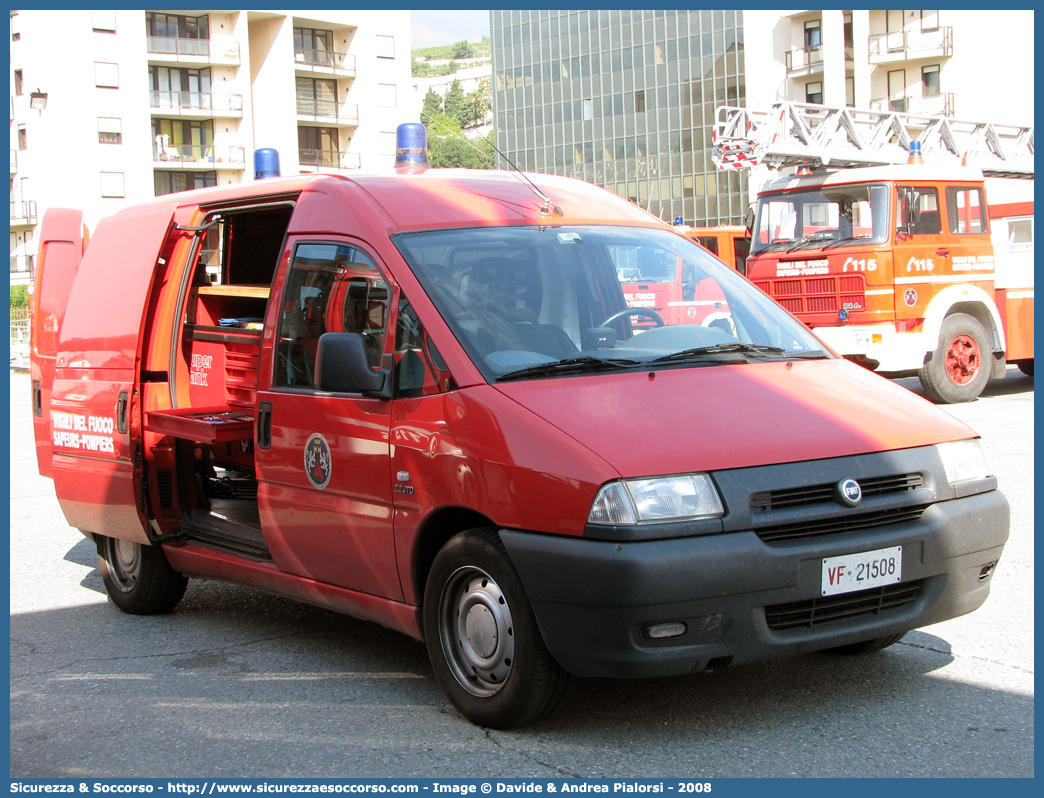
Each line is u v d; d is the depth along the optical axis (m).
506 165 5.56
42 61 60.78
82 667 5.18
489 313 4.41
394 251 4.57
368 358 4.55
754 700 4.27
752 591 3.65
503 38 81.00
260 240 6.82
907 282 12.98
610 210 5.32
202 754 4.00
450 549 4.11
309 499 4.77
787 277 13.77
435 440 4.14
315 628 5.69
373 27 71.25
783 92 61.88
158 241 5.99
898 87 57.56
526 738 3.98
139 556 6.04
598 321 4.66
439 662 4.23
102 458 6.06
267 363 5.07
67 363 6.42
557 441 3.80
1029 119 53.62
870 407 4.24
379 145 72.06
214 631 5.73
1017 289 14.25
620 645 3.60
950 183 13.44
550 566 3.70
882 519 3.93
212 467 6.33
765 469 3.77
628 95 76.56
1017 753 3.70
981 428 11.31
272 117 67.62
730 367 4.43
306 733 4.15
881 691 4.31
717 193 74.25
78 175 60.66
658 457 3.71
